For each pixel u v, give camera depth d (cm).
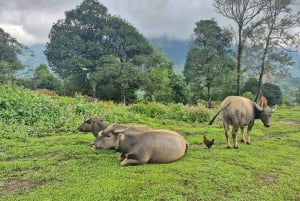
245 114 1193
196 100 4228
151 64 4494
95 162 945
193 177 828
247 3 3719
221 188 776
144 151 912
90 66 5488
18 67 6938
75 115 1664
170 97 3853
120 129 946
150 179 793
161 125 1702
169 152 939
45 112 1570
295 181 865
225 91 4356
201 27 4366
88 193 707
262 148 1231
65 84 5147
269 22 3778
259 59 3978
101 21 6266
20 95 1742
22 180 803
